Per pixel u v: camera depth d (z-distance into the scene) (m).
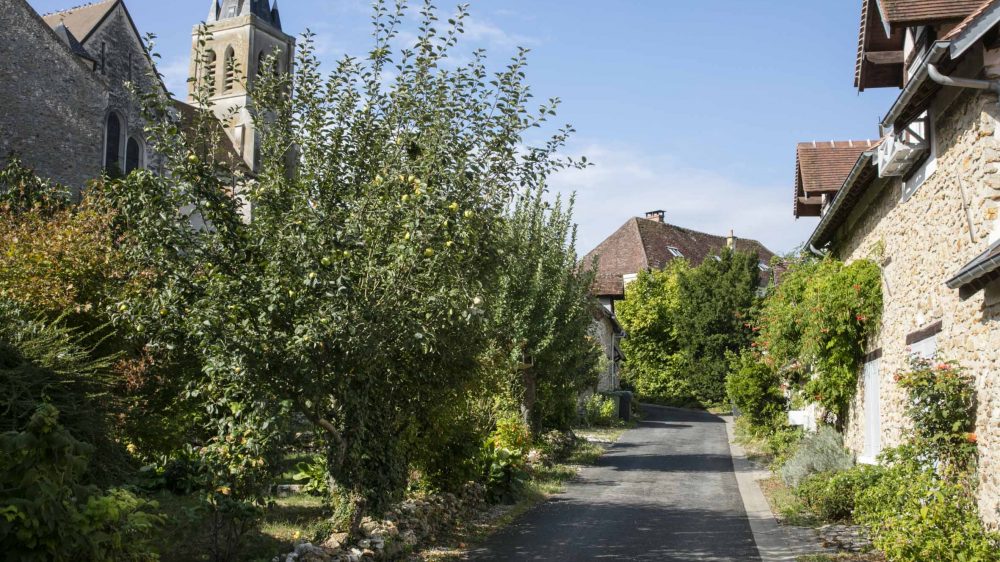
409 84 8.88
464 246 8.35
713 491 15.78
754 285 45.59
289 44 48.31
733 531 11.57
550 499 14.83
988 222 8.45
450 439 12.16
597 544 10.71
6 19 22.33
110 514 5.15
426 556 9.80
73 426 6.64
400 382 9.98
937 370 9.45
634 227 58.12
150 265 8.19
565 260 21.22
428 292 8.21
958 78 8.38
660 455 22.83
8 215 11.21
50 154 23.05
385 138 8.90
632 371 49.44
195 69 8.98
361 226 8.25
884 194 13.30
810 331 15.33
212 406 8.27
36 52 22.91
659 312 49.06
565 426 25.27
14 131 22.36
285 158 9.12
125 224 8.66
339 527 8.98
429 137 8.64
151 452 9.29
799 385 20.03
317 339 7.32
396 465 9.98
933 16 9.73
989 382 8.48
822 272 15.75
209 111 8.52
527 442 18.25
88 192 11.53
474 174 8.69
